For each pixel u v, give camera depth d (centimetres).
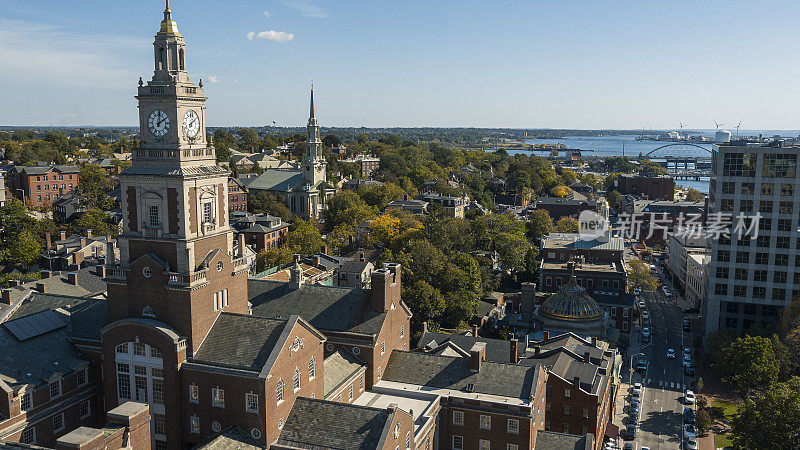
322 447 6397
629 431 10469
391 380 8750
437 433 8094
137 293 7088
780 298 14425
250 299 9475
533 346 11412
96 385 7594
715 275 14838
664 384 12750
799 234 14050
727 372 12181
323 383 7619
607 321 14388
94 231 19188
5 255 16075
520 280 18988
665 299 19375
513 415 7700
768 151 14025
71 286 11488
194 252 6975
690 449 9994
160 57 7069
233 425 6681
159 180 6838
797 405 8531
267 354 6669
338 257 17350
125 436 5659
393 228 19488
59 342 7606
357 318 8894
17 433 6569
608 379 10156
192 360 6881
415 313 13350
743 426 9081
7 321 7650
